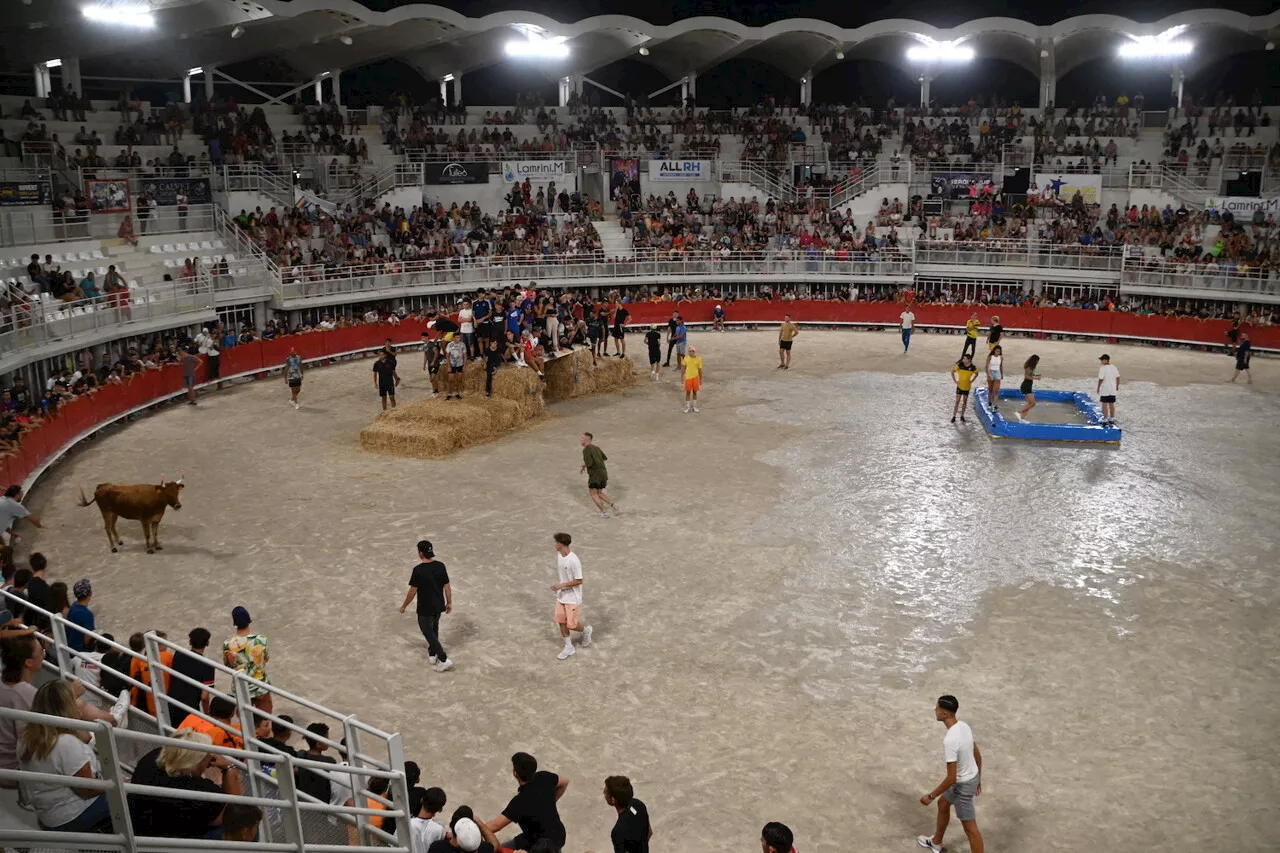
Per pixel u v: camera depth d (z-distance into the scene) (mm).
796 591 16281
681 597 16047
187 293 33688
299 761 7312
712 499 20844
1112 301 43500
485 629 14961
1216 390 31703
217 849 5852
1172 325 40125
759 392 31391
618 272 45219
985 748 11906
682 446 25000
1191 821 10570
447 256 44062
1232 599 15961
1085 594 16156
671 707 12781
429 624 13602
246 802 5973
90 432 25922
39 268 30984
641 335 43375
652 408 29297
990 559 17609
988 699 12984
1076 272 44062
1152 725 12352
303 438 25938
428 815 8547
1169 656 14094
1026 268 44906
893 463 23422
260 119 47469
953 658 14070
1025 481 22031
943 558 17656
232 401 30500
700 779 11281
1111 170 49469
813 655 14156
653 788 11109
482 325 27188
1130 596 16078
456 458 24062
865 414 28359
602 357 32219
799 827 10477
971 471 22797
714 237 48938
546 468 23125
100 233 36031
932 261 46156
